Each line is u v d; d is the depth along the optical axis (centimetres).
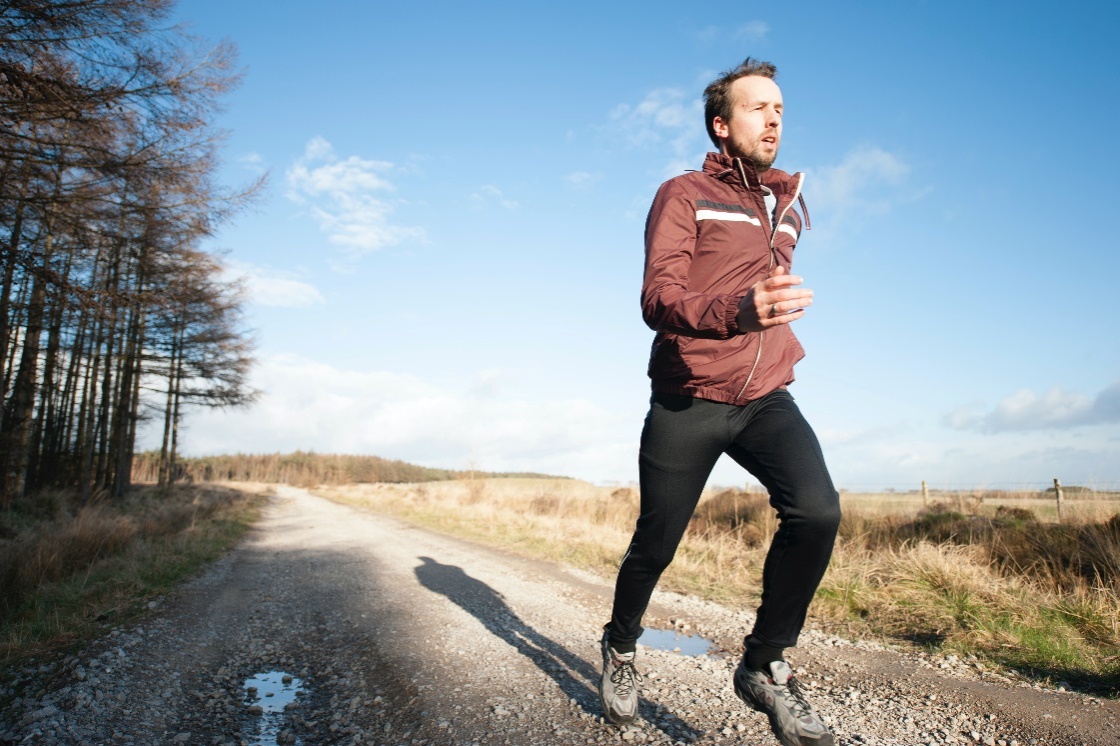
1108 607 416
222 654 373
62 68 734
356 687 305
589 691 283
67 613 455
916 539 784
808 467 176
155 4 748
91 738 240
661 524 198
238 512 1878
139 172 809
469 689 287
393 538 1082
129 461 2456
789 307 135
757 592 573
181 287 1295
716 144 204
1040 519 769
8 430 1273
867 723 257
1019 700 284
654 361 194
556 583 602
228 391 2188
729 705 270
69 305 814
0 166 741
